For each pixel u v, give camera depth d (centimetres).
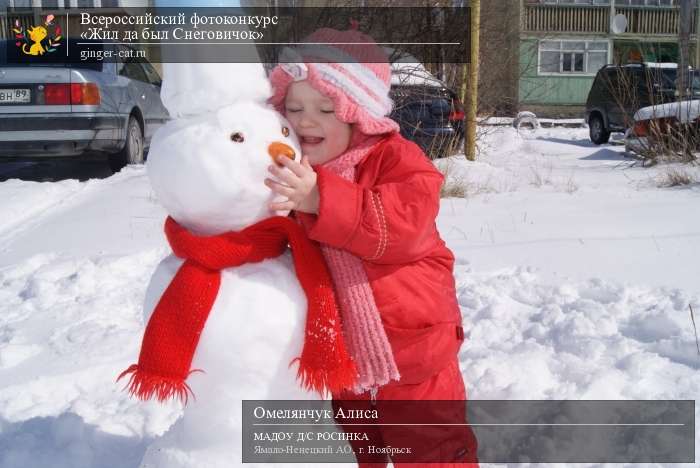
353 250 200
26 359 342
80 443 265
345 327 208
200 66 190
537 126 1877
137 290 444
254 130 191
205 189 186
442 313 218
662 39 2814
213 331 188
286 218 198
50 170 1036
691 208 620
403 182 207
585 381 302
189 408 200
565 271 445
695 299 380
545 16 2738
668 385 302
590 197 711
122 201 709
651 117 995
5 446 268
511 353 333
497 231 553
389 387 221
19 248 554
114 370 331
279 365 194
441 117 1009
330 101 212
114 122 896
